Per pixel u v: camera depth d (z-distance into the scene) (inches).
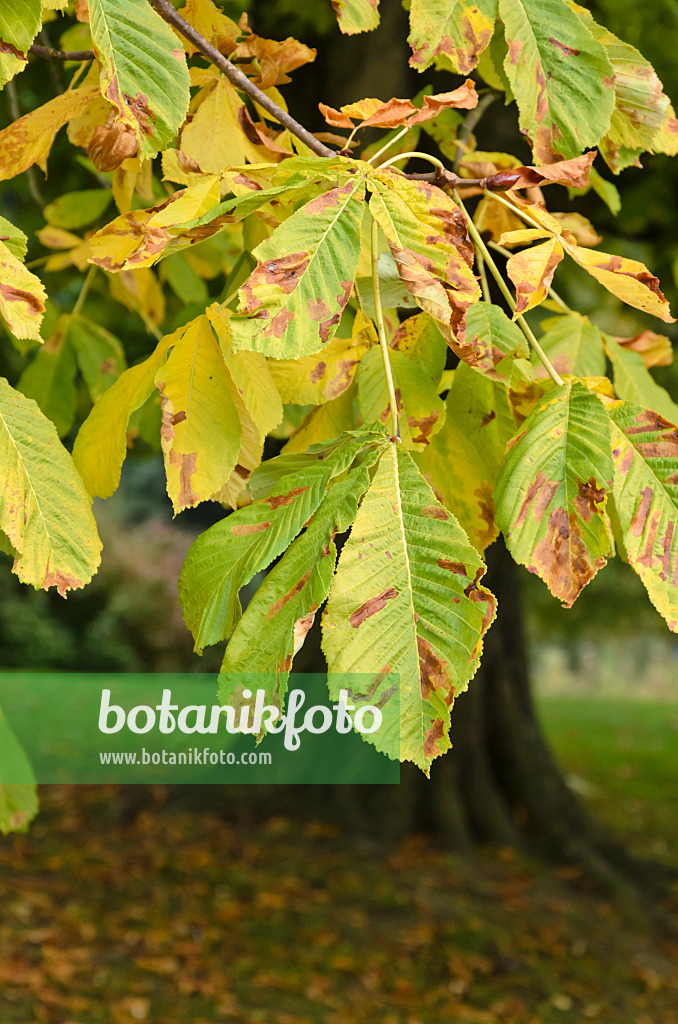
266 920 177.9
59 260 76.1
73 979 153.5
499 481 38.4
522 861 222.5
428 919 184.1
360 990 160.1
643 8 119.6
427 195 38.5
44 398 74.7
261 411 41.2
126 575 538.9
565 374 51.8
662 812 319.6
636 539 38.2
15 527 37.8
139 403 41.4
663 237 176.4
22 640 507.2
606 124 41.8
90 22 38.8
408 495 36.8
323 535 36.7
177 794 236.2
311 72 144.1
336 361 42.4
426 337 43.3
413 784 224.8
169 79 39.2
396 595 36.0
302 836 212.1
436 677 35.6
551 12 42.1
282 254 36.9
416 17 43.1
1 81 39.3
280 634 36.2
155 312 87.4
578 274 172.2
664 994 174.1
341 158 38.9
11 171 45.1
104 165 45.2
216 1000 152.5
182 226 37.8
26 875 191.6
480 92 57.8
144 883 189.6
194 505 40.5
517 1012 158.9
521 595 247.1
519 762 239.5
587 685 1195.3
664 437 38.9
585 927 195.9
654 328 185.6
